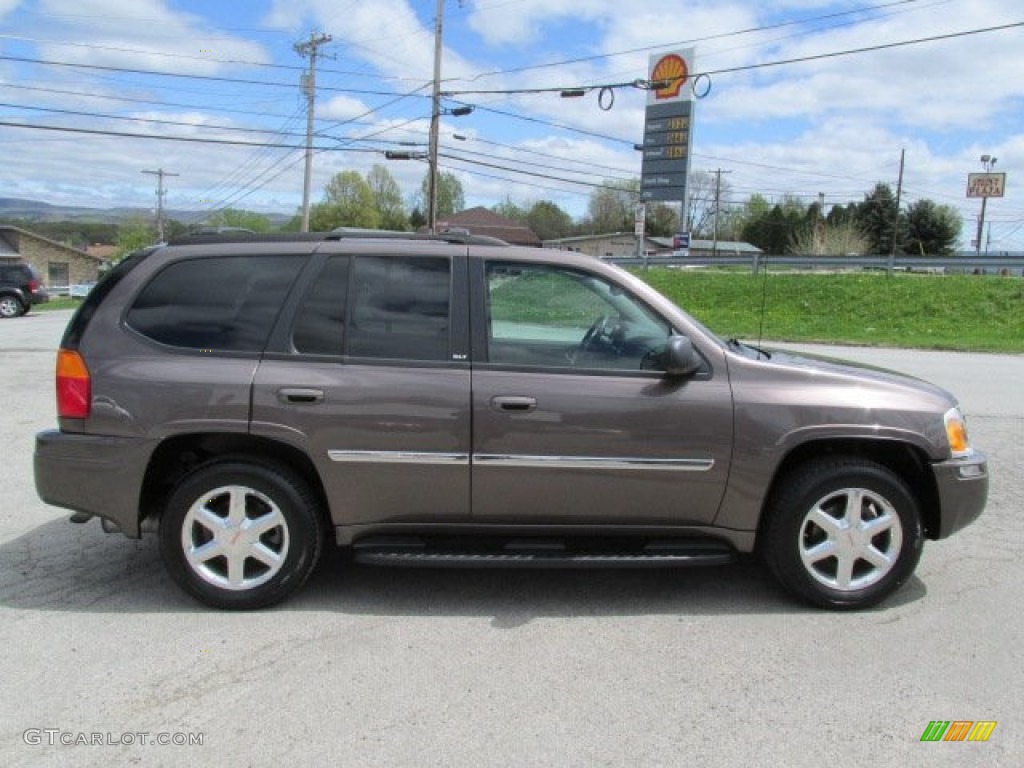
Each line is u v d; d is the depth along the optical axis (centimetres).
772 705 331
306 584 449
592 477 407
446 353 409
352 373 404
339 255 421
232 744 301
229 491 409
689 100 4091
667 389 407
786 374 416
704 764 292
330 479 405
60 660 362
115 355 409
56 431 420
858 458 419
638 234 3709
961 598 438
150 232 9575
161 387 403
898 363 1485
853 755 298
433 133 3425
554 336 418
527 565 408
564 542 431
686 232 4172
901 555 418
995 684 348
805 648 380
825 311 2317
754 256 2777
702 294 2619
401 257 422
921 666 363
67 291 6150
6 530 532
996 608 425
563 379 406
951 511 423
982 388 1156
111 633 388
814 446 426
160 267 420
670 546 421
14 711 321
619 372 410
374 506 411
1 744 301
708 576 470
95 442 405
